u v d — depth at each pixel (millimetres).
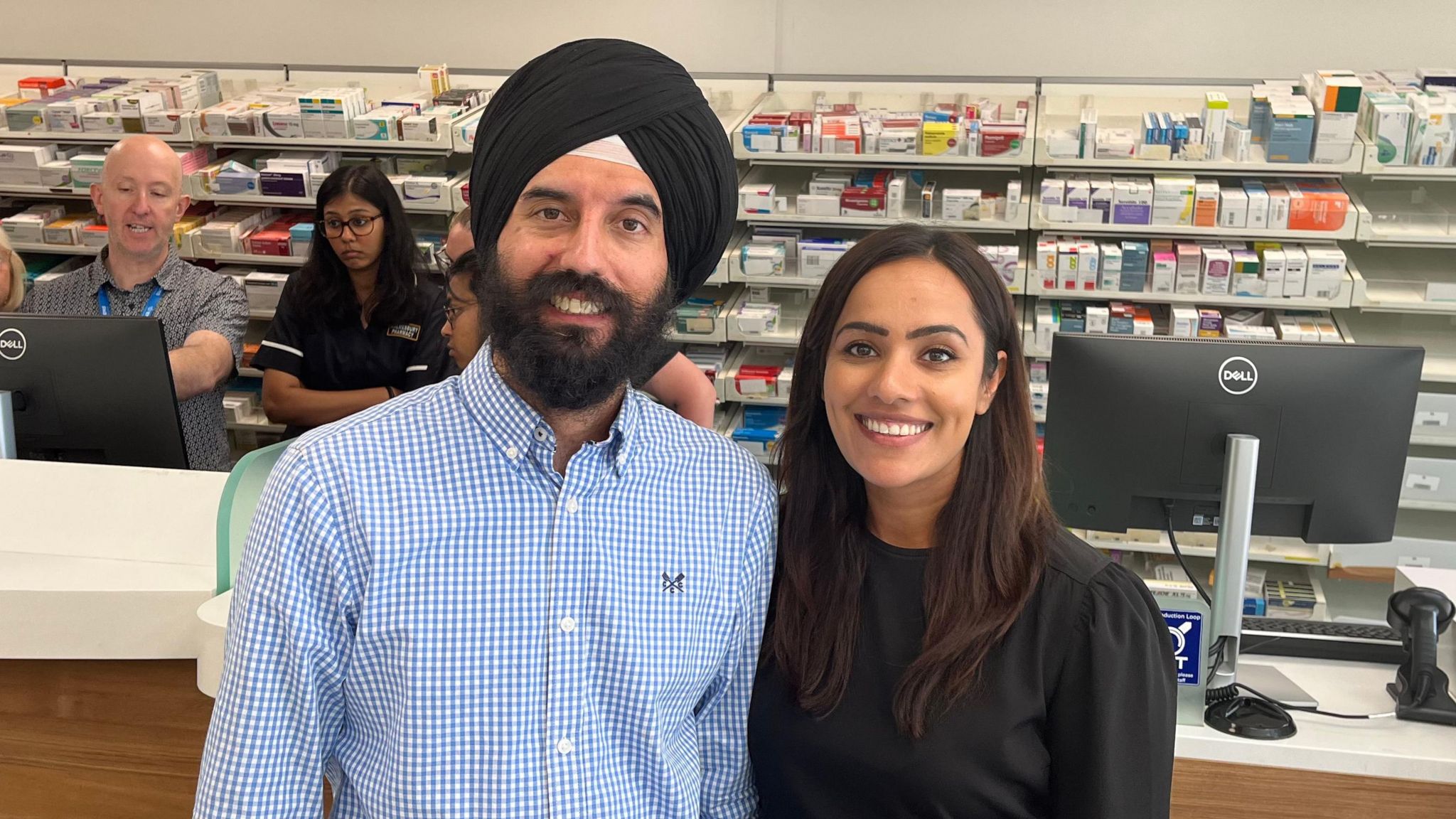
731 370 4125
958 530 1419
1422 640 1908
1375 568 3877
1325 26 4184
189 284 3369
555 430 1260
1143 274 3762
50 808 1829
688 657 1322
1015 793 1404
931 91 4176
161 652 1691
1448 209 3697
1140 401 1964
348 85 4602
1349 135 3527
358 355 3500
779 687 1479
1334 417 1927
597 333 1192
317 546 1180
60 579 1703
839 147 3781
